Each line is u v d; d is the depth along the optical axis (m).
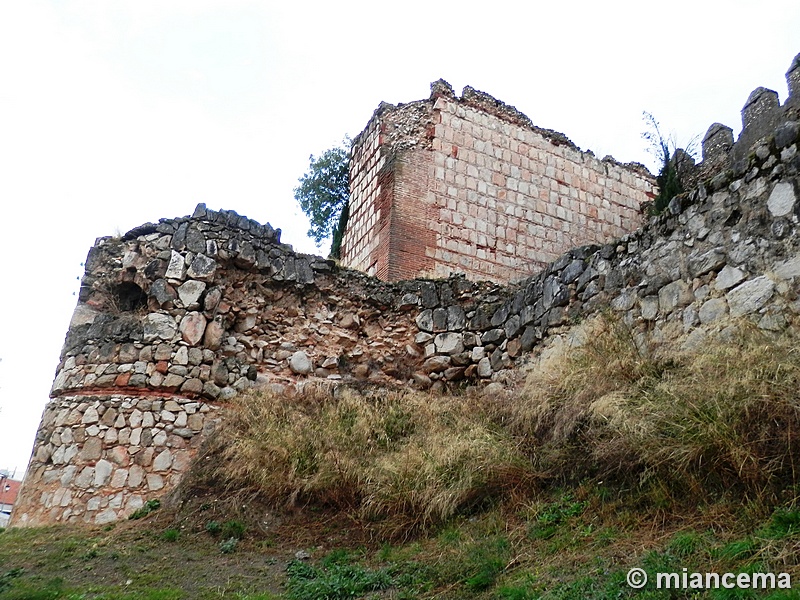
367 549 6.94
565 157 18.59
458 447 7.61
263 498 7.91
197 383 9.73
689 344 7.61
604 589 4.70
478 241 16.64
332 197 23.73
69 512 8.62
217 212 10.90
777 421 5.38
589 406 7.05
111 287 10.65
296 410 9.77
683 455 5.60
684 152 20.36
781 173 7.20
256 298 11.03
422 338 11.89
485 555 5.86
